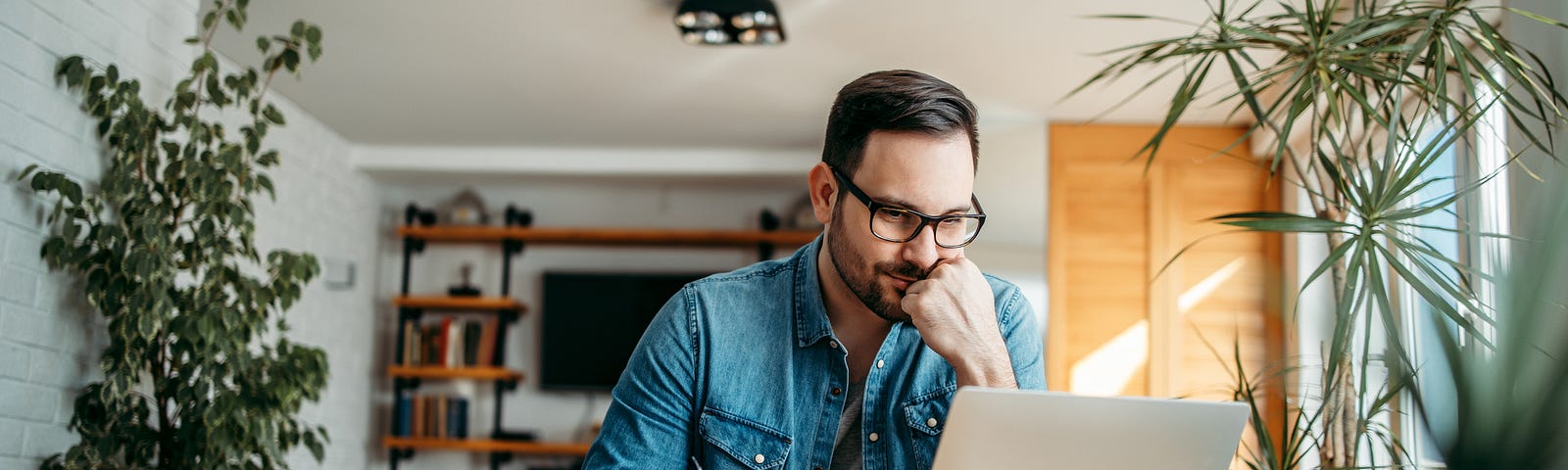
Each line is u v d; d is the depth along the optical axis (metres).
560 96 5.16
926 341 1.33
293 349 3.51
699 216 6.61
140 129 3.18
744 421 1.46
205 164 3.26
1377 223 1.84
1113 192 5.27
